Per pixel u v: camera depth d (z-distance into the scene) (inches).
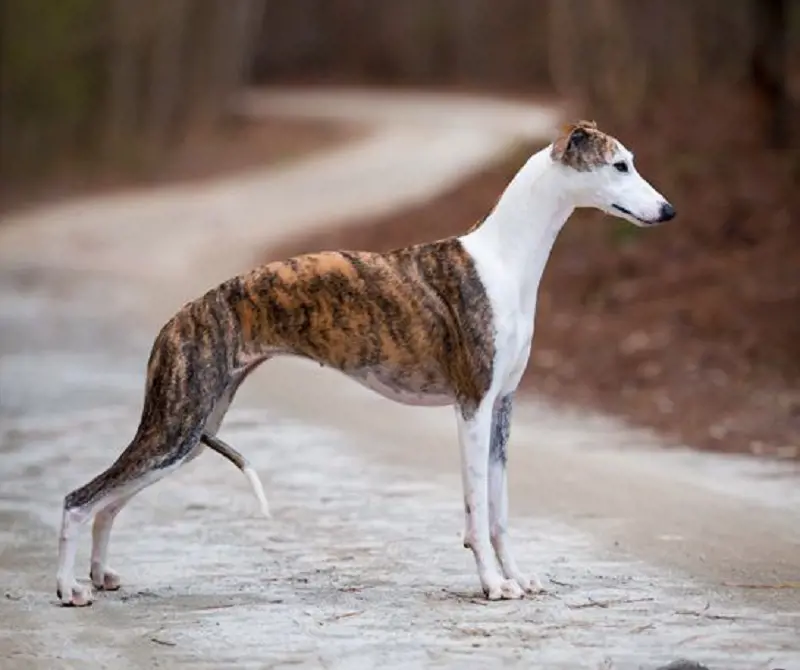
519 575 390.0
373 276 383.9
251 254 1258.6
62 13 1884.8
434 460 570.3
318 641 346.9
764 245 918.4
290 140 2101.4
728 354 746.2
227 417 660.1
